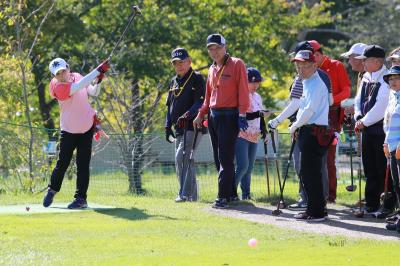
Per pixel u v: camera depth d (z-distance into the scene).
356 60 20.75
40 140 28.14
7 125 29.67
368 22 62.47
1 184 27.30
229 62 20.09
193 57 50.75
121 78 40.16
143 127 38.69
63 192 24.86
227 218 18.48
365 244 15.38
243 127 20.22
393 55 18.22
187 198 22.31
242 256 14.21
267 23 52.09
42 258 13.95
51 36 45.72
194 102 22.20
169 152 30.83
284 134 28.70
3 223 17.39
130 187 27.91
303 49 18.44
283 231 16.88
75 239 15.72
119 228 16.97
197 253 14.51
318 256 14.20
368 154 19.25
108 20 48.94
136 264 13.49
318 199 18.25
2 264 13.43
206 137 29.19
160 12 48.69
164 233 16.50
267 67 51.44
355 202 22.16
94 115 20.08
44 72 45.50
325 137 18.02
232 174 20.28
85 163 20.03
